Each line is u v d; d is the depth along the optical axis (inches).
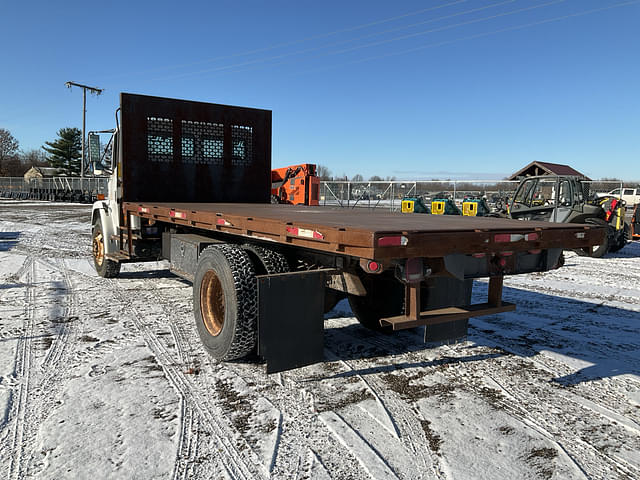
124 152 251.3
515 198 538.9
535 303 258.5
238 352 148.0
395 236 103.1
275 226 131.5
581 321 221.0
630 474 100.4
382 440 112.6
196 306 168.6
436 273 126.2
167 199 267.1
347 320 218.7
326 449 108.3
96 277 316.5
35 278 311.0
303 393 138.1
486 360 167.8
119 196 263.1
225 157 285.6
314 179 751.7
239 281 144.2
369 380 148.6
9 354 165.9
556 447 110.7
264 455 105.2
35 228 686.5
